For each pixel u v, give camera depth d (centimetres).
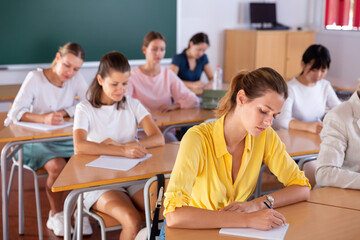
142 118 259
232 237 141
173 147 249
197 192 165
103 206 217
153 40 363
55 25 515
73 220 303
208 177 163
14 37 497
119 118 254
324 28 645
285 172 174
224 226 145
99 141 250
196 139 159
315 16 662
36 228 302
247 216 147
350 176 188
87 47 537
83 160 223
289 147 248
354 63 591
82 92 331
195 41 461
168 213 148
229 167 162
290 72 623
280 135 274
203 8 607
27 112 297
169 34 584
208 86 446
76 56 304
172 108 352
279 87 144
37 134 267
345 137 204
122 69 238
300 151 241
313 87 315
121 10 547
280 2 656
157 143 248
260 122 148
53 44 518
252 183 171
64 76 309
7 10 489
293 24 670
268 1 650
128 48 561
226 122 161
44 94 312
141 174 203
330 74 633
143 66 377
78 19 525
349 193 183
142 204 221
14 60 502
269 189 258
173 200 148
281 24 637
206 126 164
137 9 556
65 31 521
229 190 165
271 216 147
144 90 371
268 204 161
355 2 585
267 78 145
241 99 151
